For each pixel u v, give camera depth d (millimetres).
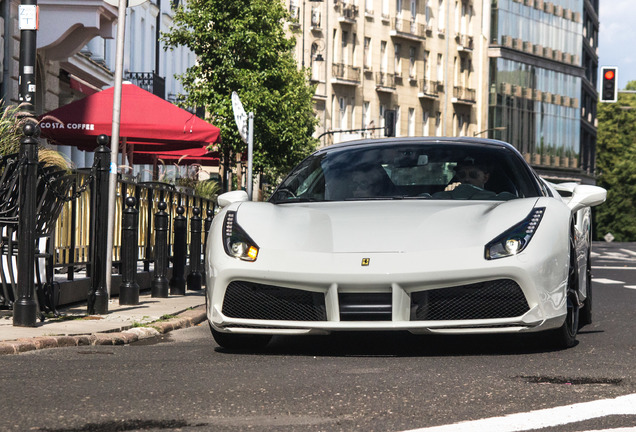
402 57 73812
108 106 14195
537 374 5531
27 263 7668
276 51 34312
